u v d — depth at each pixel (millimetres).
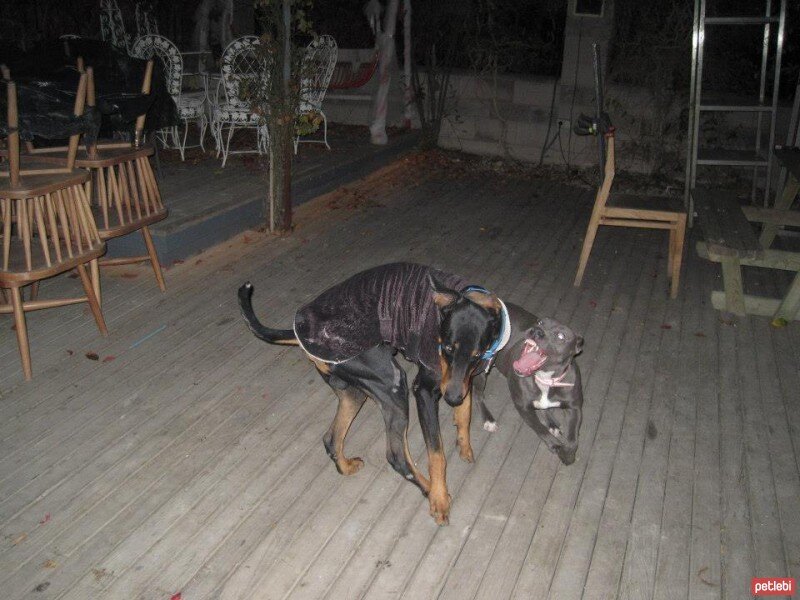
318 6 8570
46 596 2141
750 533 2418
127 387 3127
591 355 3490
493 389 3217
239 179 5375
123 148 3670
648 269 4574
